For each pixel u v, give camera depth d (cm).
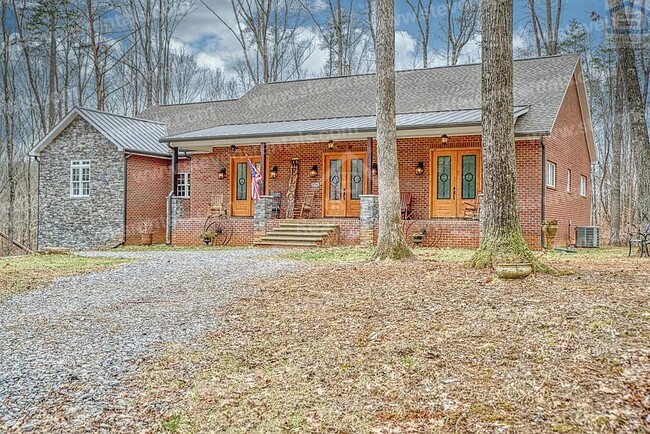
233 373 487
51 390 459
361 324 593
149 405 428
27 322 686
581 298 623
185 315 691
